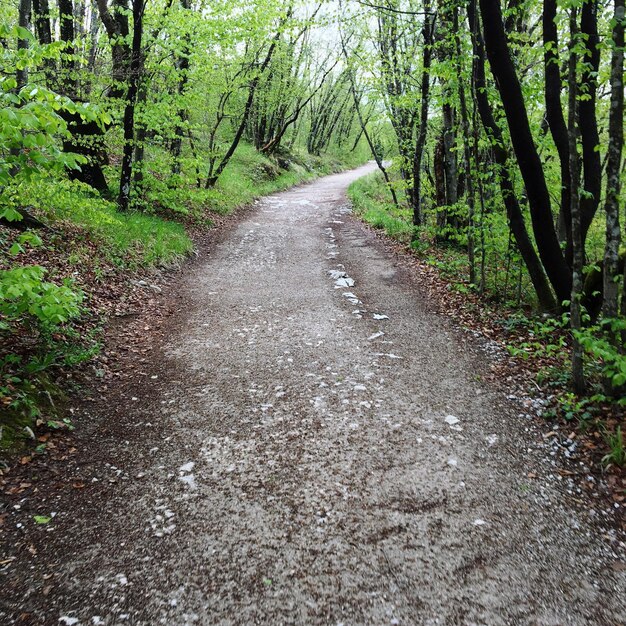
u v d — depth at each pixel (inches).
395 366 240.8
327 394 211.6
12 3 481.1
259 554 127.7
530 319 297.0
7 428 159.8
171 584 118.0
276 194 932.6
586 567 126.0
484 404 206.8
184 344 260.8
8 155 165.3
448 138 496.1
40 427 170.1
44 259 288.7
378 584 119.2
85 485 151.2
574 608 114.0
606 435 173.9
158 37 432.1
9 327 210.8
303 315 309.3
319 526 137.7
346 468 163.3
